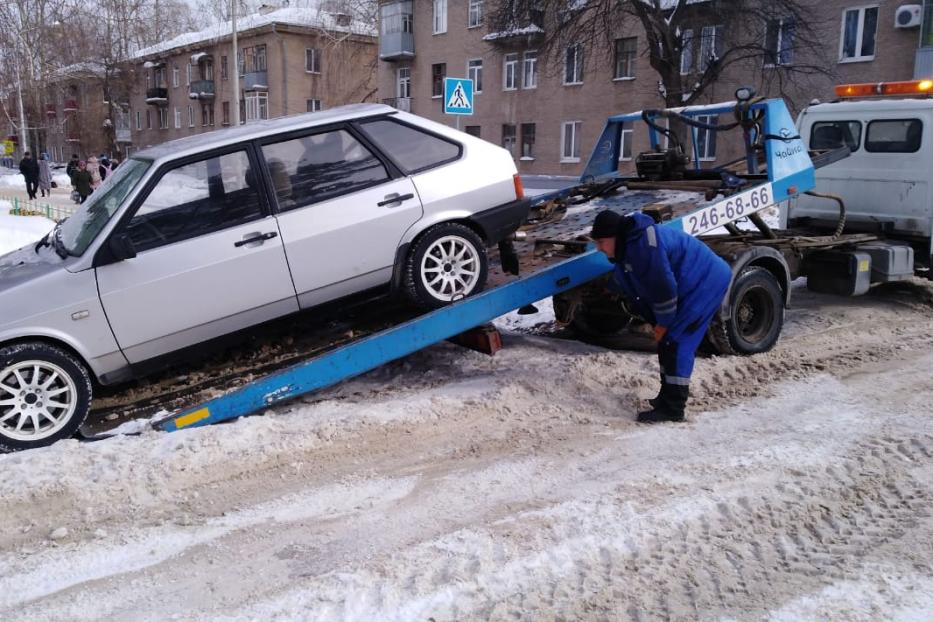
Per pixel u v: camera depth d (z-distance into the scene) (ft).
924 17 71.05
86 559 11.57
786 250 23.94
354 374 17.42
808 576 10.69
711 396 18.29
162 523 12.64
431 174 18.63
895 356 21.22
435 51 123.95
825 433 15.64
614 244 16.24
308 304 17.78
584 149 103.14
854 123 27.99
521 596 10.27
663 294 15.92
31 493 13.32
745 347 20.85
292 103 161.38
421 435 16.12
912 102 26.32
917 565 10.85
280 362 18.22
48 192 103.19
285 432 15.93
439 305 18.70
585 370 19.44
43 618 10.17
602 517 12.32
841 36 77.10
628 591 10.37
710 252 16.79
